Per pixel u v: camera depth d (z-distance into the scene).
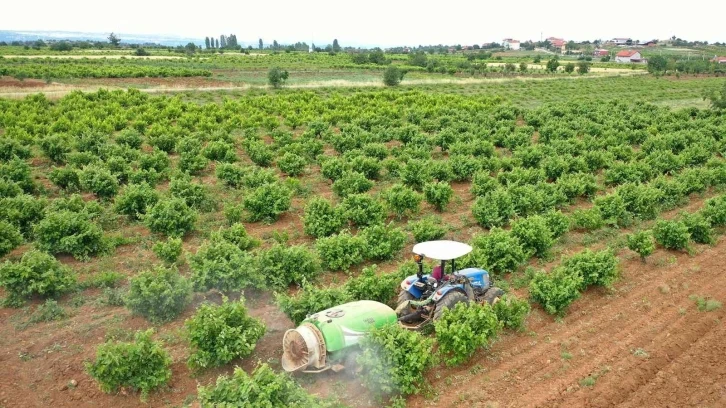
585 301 15.17
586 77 104.62
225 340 11.31
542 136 39.09
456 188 27.42
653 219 22.83
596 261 15.59
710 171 27.75
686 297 15.30
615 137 38.41
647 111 53.97
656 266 17.70
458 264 15.75
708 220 20.69
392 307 14.23
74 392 10.96
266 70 107.06
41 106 47.12
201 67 104.75
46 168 29.94
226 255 15.45
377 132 39.12
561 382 11.27
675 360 12.16
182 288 13.68
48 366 11.79
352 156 31.00
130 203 21.16
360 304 12.16
